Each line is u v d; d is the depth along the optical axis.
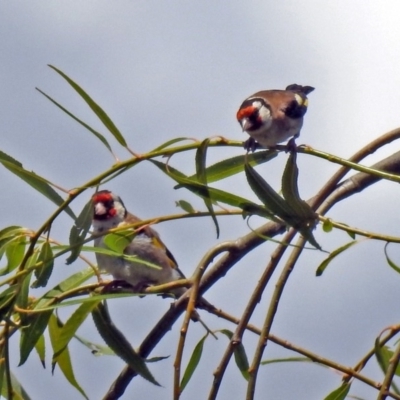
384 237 5.68
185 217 5.57
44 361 6.62
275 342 6.49
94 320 5.82
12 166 5.56
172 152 5.44
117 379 6.86
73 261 5.56
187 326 5.20
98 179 5.29
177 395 4.95
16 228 5.80
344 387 6.56
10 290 5.31
